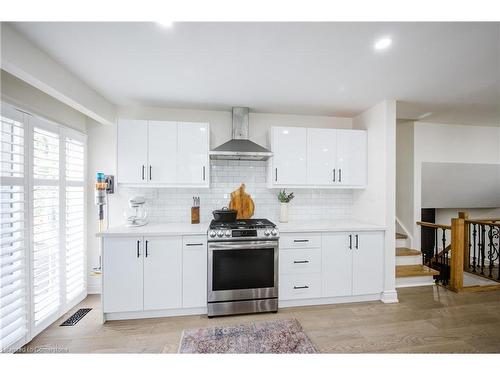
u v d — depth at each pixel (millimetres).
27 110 1961
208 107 2938
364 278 2658
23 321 1851
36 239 2035
